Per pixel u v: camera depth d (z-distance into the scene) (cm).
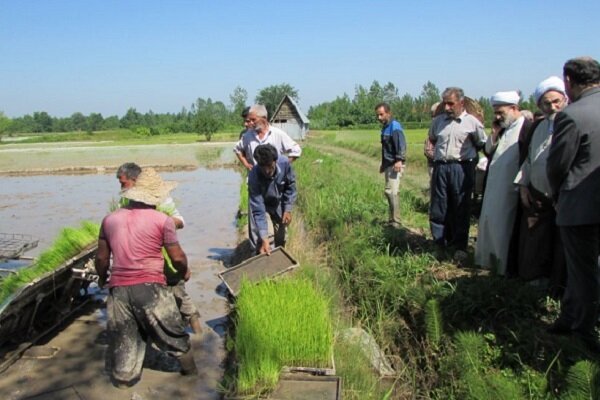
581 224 405
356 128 7900
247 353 448
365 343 529
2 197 1777
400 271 633
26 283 547
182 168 2777
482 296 515
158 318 479
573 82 415
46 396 481
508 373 415
